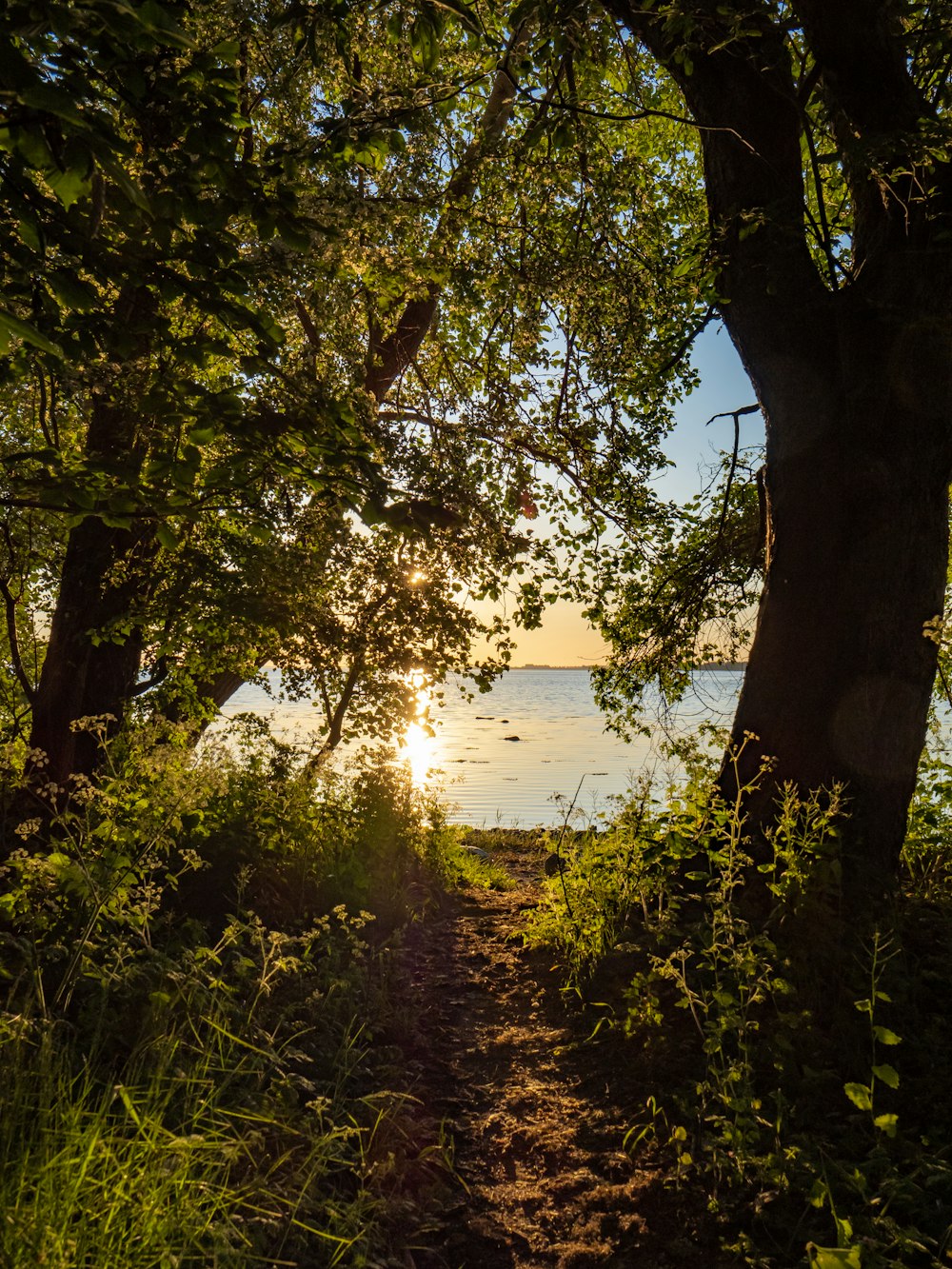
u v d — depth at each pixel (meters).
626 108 11.69
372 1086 4.51
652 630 11.80
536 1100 4.66
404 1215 3.54
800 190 7.02
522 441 10.19
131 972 3.89
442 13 4.90
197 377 7.81
